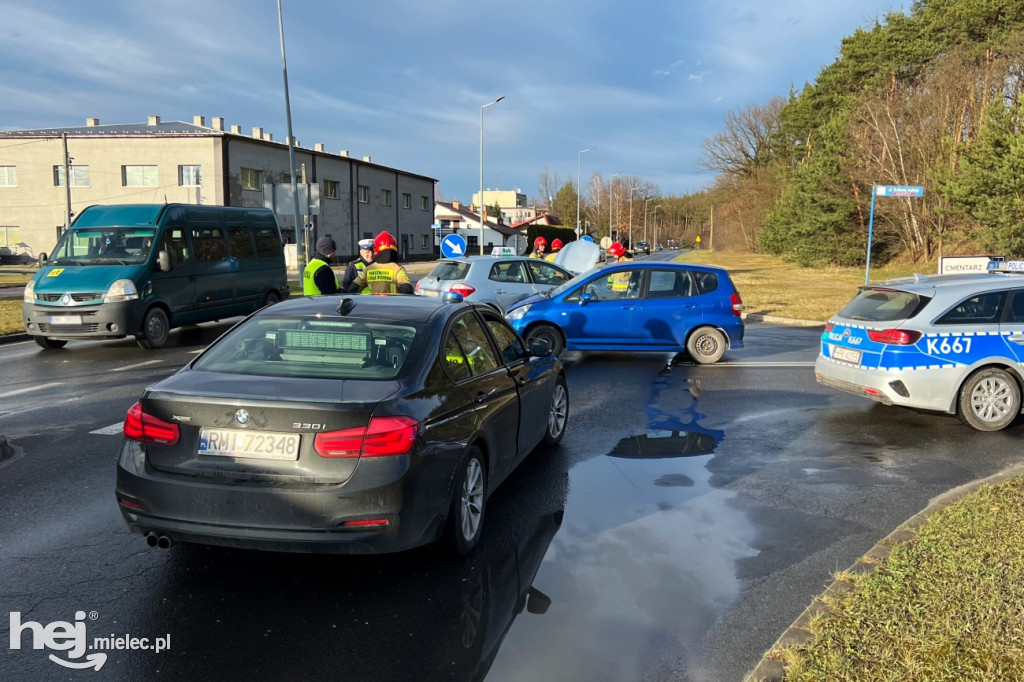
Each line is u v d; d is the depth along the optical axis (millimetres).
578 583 3787
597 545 4293
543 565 4004
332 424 3430
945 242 39875
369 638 3225
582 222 98000
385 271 8555
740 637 3268
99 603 3523
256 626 3322
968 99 36625
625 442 6676
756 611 3504
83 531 4410
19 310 17062
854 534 4496
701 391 9102
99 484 5277
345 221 53125
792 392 9055
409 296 4945
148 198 43781
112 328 11742
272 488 3402
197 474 3498
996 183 30297
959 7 40688
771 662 2967
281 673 2955
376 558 4062
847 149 43562
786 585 3785
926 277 7828
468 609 3492
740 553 4199
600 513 4832
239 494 3418
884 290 7707
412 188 63688
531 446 5590
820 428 7230
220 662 3033
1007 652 2977
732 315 11344
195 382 3730
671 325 11289
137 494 3557
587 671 2988
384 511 3436
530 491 5262
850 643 3055
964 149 34406
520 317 11320
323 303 4625
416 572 3891
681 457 6188
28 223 45062
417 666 3010
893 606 3363
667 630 3322
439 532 3818
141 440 3600
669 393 8977
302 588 3695
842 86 52844
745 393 8984
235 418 3479
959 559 3844
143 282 12156
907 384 7141
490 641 3205
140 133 43250
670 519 4730
